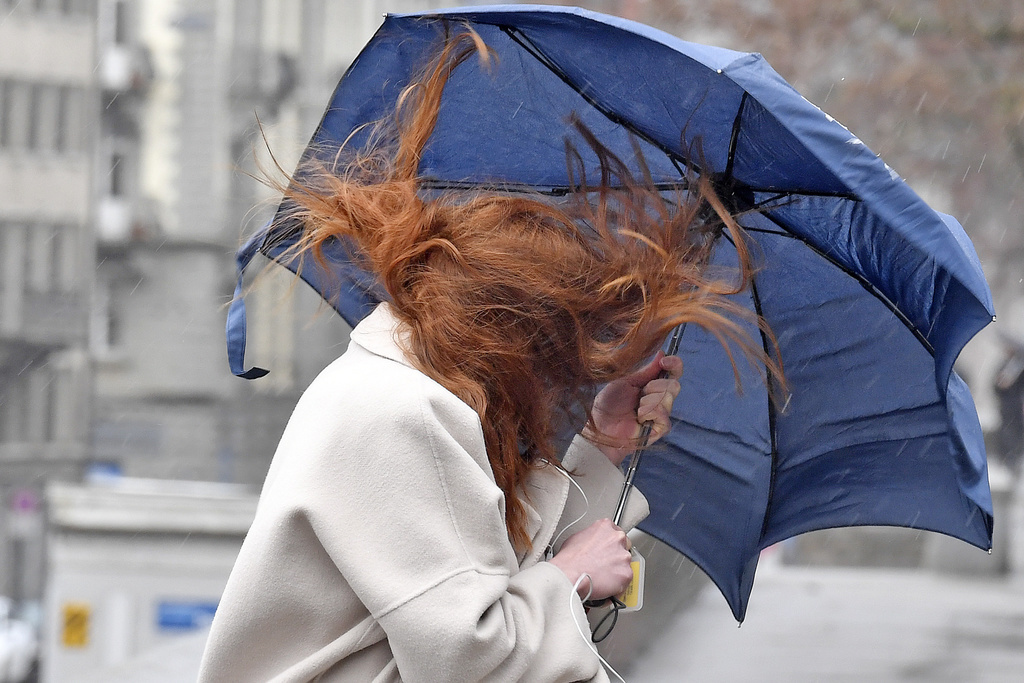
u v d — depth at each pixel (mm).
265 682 5633
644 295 6125
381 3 76625
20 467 79750
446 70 6672
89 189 79625
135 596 23984
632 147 7234
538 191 7621
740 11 45969
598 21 6102
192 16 78062
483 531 5656
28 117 80438
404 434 5602
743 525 8164
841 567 48906
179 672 20219
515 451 5996
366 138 7340
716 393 8086
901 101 45781
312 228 6500
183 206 78875
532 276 5980
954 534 7648
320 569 5625
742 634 31969
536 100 7156
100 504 24031
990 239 53406
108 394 78875
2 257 79625
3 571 81250
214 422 74812
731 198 7242
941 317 6566
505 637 5543
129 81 79500
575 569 6281
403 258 6004
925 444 7648
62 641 23812
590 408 6254
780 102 5562
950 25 45125
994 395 51812
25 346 79562
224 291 78375
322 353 61312
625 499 6961
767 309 7898
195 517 24141
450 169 7598
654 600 32469
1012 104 45000
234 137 78438
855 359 7742
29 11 79938
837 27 46062
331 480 5594
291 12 77250
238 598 5598
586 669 5840
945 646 30125
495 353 5887
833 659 28141
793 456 8023
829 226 7262
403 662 5469
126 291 79625
